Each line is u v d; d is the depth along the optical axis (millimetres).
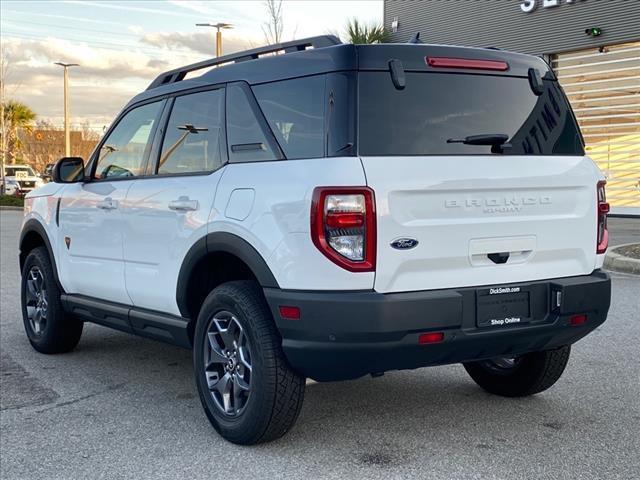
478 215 3867
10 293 9312
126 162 5371
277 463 3939
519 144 4109
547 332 4035
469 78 4059
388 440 4238
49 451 4168
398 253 3648
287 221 3766
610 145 18594
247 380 4133
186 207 4488
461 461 3922
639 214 18250
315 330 3664
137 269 5004
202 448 4180
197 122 4715
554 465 3854
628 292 8531
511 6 19641
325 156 3750
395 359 3705
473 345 3838
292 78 4070
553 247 4121
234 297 4082
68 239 5832
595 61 18484
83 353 6418
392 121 3785
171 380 5578
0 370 5875
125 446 4227
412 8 22375
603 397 4953
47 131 54656
